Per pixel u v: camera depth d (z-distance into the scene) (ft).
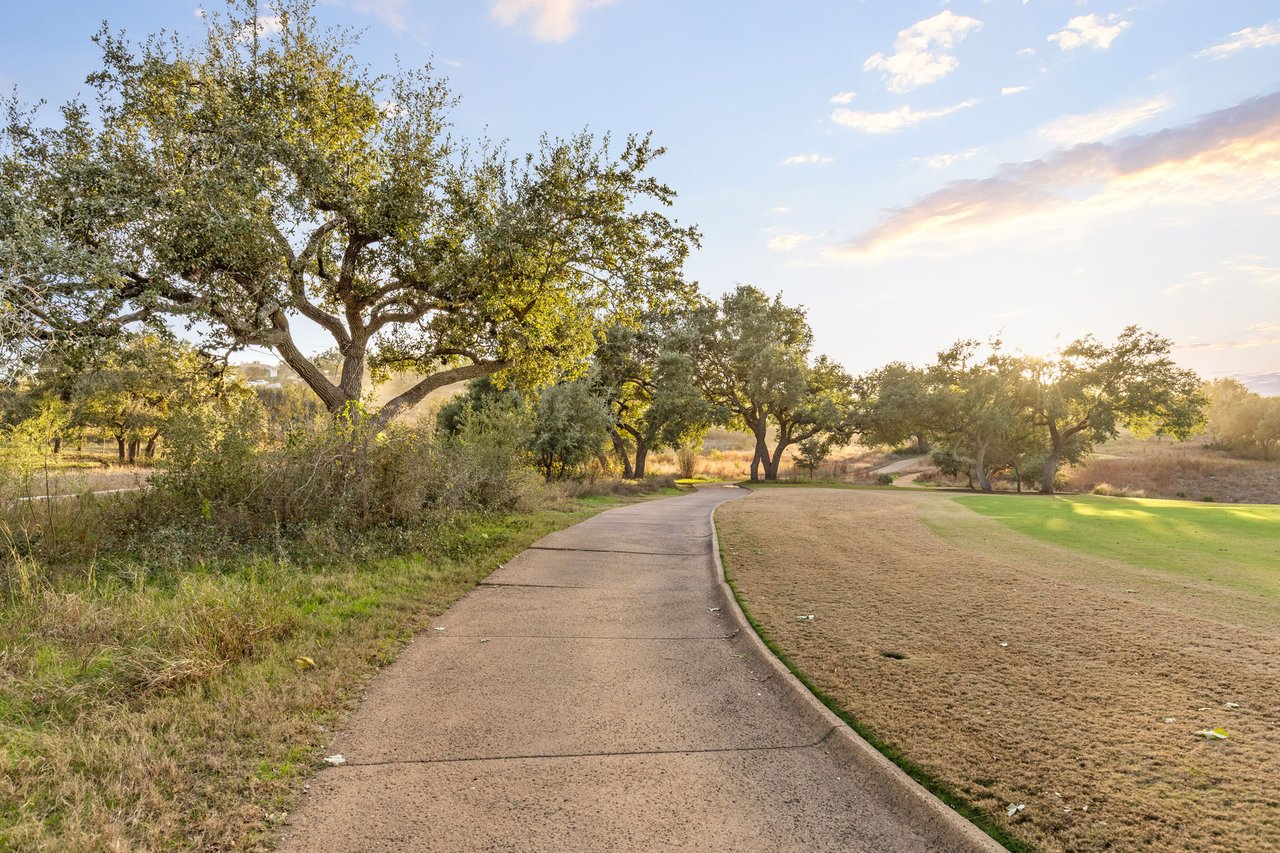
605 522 52.54
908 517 56.80
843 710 15.10
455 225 49.65
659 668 18.83
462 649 20.16
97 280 31.24
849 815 11.38
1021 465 153.69
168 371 44.55
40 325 29.96
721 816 11.27
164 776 11.95
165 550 28.66
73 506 33.76
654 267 53.21
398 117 49.83
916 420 144.36
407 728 14.55
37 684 15.34
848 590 27.53
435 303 52.06
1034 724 14.33
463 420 78.07
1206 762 12.59
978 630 21.58
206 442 35.83
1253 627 21.97
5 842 9.80
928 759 12.74
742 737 14.42
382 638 20.42
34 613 19.83
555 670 18.49
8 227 28.55
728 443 282.15
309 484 34.73
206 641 17.67
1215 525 51.44
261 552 29.99
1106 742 13.46
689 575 32.35
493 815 11.14
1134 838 10.14
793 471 168.96
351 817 11.00
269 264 41.68
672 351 123.54
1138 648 19.63
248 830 10.55
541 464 89.40
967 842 10.24
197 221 37.81
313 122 47.50
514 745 13.85
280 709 14.79
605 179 49.90
